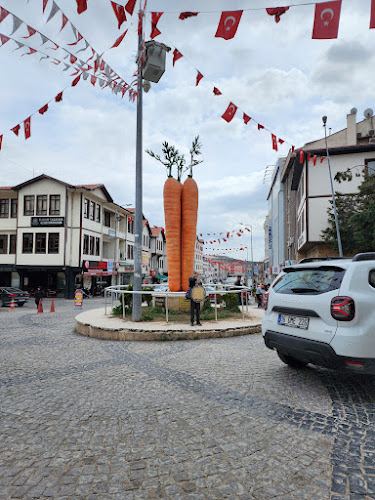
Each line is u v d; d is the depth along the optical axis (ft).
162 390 13.32
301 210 77.71
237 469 7.76
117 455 8.47
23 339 25.52
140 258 28.86
